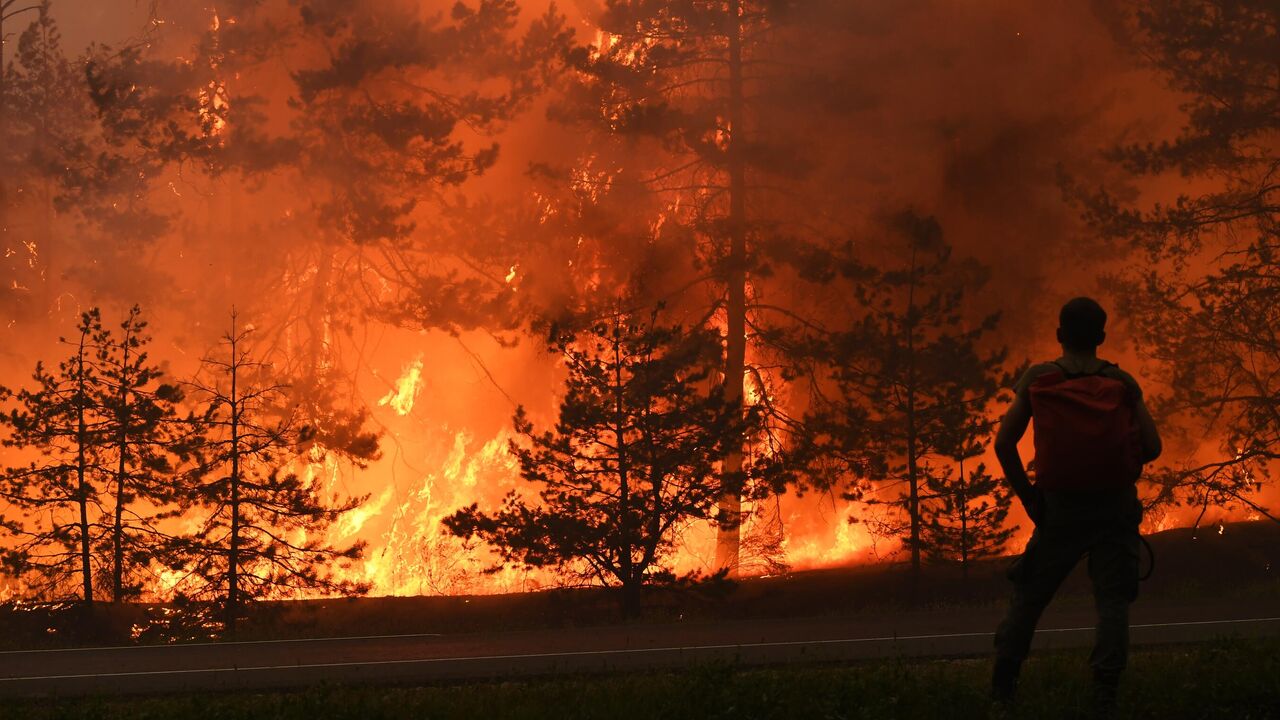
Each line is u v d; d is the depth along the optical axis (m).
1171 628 10.45
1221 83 22.17
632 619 18.88
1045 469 5.59
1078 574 19.11
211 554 20.80
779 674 7.12
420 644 10.84
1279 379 23.42
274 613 20.06
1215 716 5.64
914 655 9.10
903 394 22.55
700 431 20.98
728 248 26.69
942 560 21.34
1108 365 5.80
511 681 8.22
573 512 20.41
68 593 21.47
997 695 5.93
